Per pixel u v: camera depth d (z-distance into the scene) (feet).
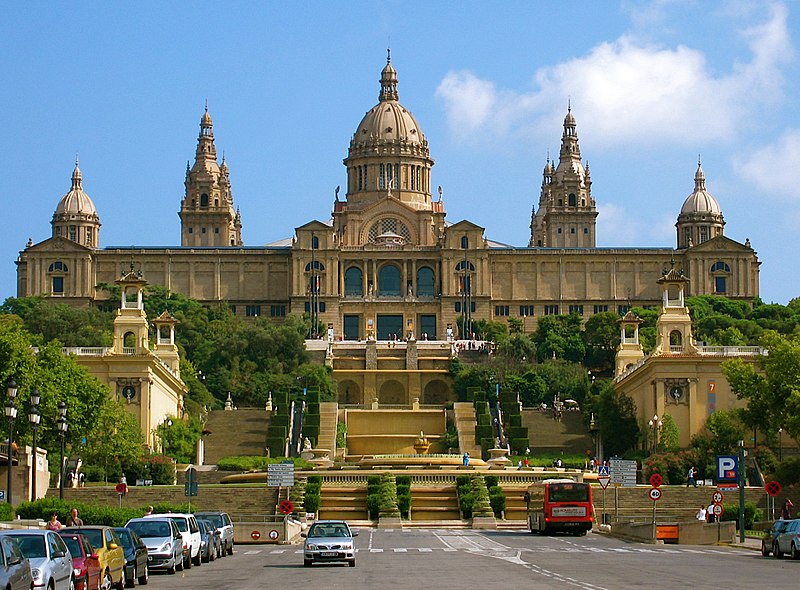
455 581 209.87
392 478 434.30
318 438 621.31
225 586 208.44
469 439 626.23
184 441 569.23
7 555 159.33
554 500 353.92
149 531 240.12
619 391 618.85
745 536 338.34
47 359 441.27
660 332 564.30
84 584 184.24
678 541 336.49
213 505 417.08
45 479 417.08
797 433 449.89
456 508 427.33
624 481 395.34
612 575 219.61
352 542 254.06
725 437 504.84
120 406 501.97
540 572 226.58
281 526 350.84
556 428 642.22
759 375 485.56
